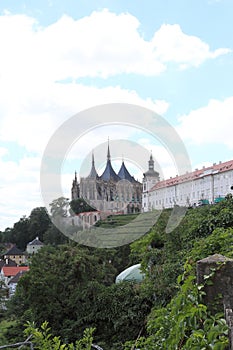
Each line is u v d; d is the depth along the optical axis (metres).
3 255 72.69
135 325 14.59
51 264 20.25
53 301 18.72
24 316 19.75
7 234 77.56
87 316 16.59
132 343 4.94
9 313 26.36
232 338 2.78
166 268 11.80
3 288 45.38
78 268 19.62
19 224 73.69
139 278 17.27
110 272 22.36
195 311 3.17
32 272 19.70
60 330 17.53
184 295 3.38
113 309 15.66
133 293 15.38
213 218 12.03
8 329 20.05
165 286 11.41
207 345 2.93
